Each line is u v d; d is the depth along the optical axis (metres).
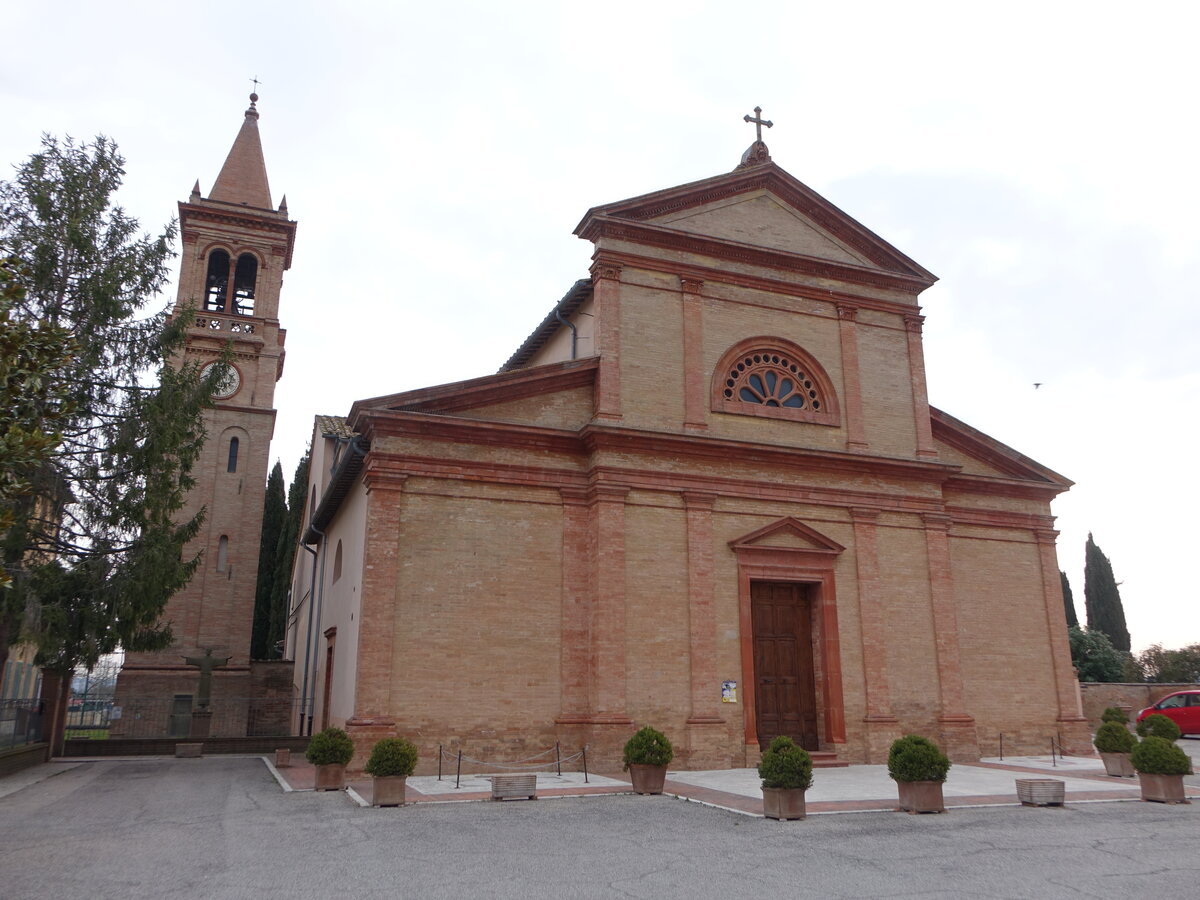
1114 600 53.22
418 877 8.88
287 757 20.44
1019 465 25.27
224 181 37.81
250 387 35.16
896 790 15.91
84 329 21.14
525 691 18.53
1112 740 18.11
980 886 8.65
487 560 18.95
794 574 21.14
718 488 20.80
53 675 23.56
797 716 20.97
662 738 15.40
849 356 23.41
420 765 17.39
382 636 17.69
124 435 20.75
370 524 18.22
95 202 21.83
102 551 20.92
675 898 8.12
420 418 18.89
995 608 23.86
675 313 21.77
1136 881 8.91
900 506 22.78
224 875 8.96
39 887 8.47
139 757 24.42
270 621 41.59
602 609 18.94
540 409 20.39
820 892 8.37
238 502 33.84
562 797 14.76
